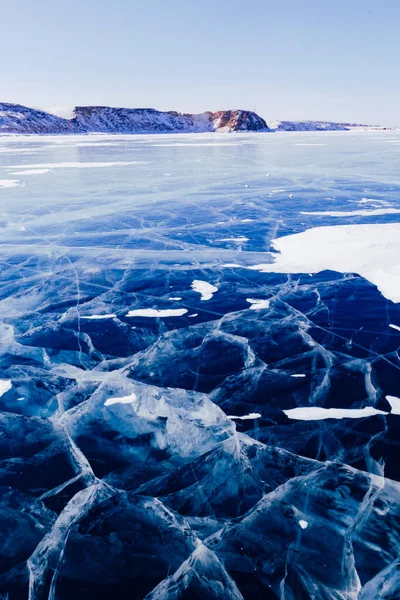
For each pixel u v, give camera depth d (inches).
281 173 466.9
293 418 77.5
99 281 153.9
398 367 93.3
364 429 73.9
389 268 156.3
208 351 103.5
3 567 51.3
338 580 49.3
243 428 75.3
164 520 57.4
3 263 175.2
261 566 51.1
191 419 78.8
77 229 233.6
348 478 63.3
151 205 299.0
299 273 157.2
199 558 52.0
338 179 411.5
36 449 71.5
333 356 98.9
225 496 61.2
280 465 66.3
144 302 134.6
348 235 202.4
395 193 328.8
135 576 49.9
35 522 57.1
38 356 102.7
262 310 126.2
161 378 92.3
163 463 68.4
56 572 50.6
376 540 54.1
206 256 181.5
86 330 116.0
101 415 80.5
